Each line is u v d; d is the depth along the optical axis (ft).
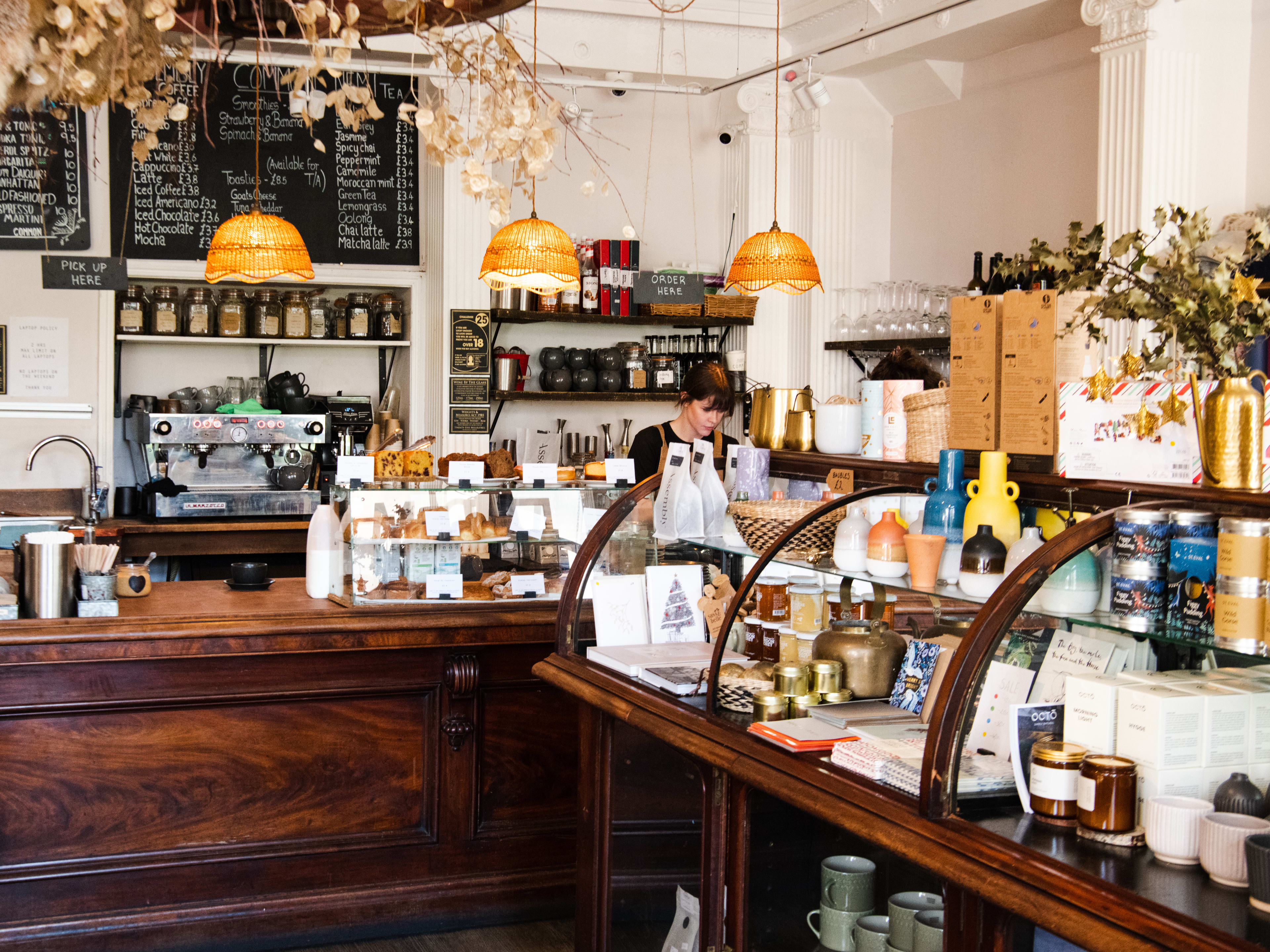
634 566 9.36
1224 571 4.96
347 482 10.79
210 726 10.17
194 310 18.47
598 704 8.30
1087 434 6.26
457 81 7.34
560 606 9.48
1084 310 6.17
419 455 11.80
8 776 9.62
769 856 6.73
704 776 7.24
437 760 10.86
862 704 7.08
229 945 10.21
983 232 17.87
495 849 11.10
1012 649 5.54
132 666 9.87
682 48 19.26
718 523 9.14
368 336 19.44
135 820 9.98
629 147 20.81
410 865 10.83
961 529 6.57
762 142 20.25
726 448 14.07
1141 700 5.06
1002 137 17.44
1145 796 4.99
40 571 9.80
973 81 17.98
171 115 6.54
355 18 5.60
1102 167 14.10
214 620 10.07
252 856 10.29
